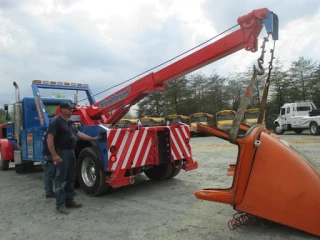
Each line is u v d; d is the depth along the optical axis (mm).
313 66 40875
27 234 4180
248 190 3818
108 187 5930
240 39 4730
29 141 8086
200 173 7816
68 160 5195
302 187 3557
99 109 7113
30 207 5492
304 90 41062
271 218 3699
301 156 3742
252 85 3973
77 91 8773
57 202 5086
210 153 12031
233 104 46281
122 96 6566
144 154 6121
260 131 3895
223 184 6484
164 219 4496
